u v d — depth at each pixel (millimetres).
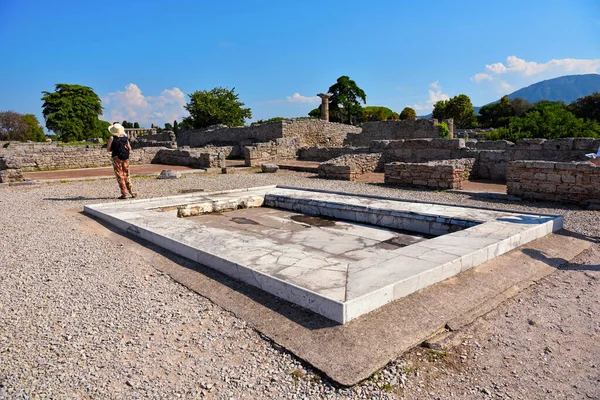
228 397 2467
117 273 4590
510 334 3146
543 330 3199
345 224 6789
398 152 16609
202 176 15586
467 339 3061
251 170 18328
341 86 51594
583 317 3395
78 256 5230
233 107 43656
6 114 56469
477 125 56688
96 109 55719
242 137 30688
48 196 10680
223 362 2824
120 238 6000
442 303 3463
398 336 2975
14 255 5336
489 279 3998
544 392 2492
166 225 5984
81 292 4074
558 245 5148
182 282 4223
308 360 2758
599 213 7488
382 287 3318
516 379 2619
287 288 3492
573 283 4094
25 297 3975
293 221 7062
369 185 12258
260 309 3467
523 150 12492
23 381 2641
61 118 51844
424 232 6121
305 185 12469
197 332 3234
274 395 2479
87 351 2986
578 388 2521
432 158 15297
